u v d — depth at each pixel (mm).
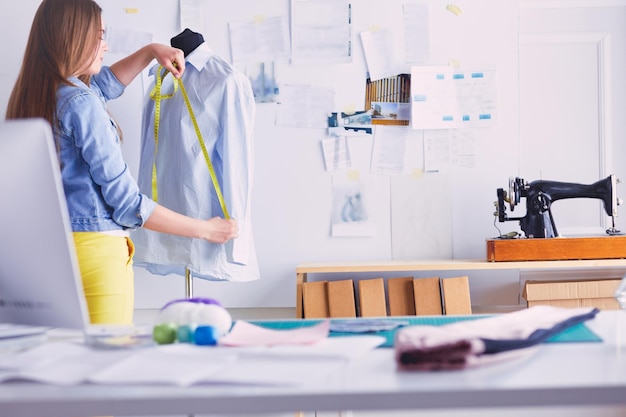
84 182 2203
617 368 1015
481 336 1121
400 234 3500
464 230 3506
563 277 3471
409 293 3309
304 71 3500
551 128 3688
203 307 1376
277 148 3510
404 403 914
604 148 3666
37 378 1009
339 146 3502
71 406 922
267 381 956
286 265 3508
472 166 3502
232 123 2895
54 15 2203
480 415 3172
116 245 2264
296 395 913
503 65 3492
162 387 958
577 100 3674
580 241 3203
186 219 2482
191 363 1076
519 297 3471
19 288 1172
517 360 1081
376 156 3502
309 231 3508
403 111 3508
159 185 2975
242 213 2883
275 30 3492
